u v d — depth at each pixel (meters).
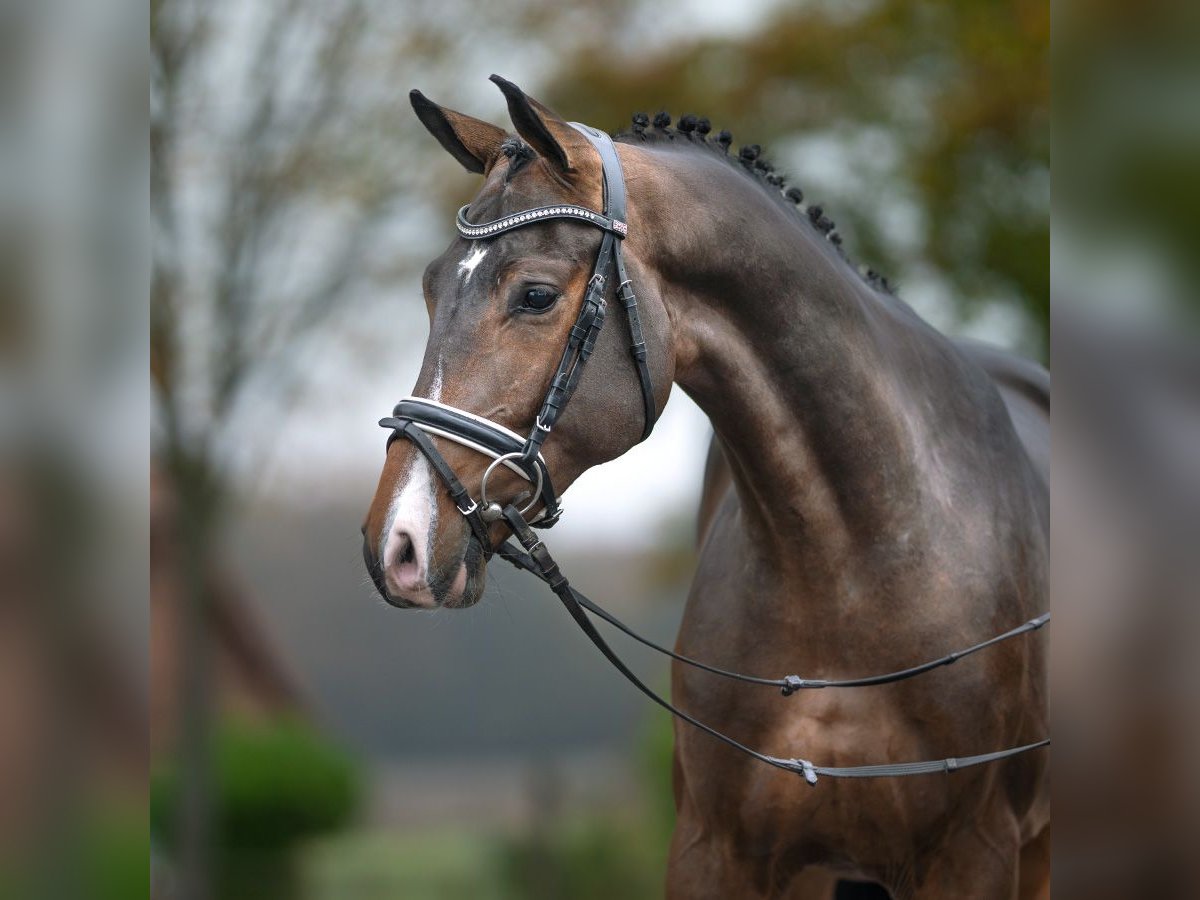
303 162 13.93
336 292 14.25
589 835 21.27
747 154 5.67
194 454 13.88
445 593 4.41
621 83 16.12
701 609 5.66
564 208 4.64
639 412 4.77
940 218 16.09
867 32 16.12
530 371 4.54
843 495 5.16
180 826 14.73
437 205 14.70
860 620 5.21
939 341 5.93
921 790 5.24
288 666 32.25
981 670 5.29
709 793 5.48
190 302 13.86
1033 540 5.72
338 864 24.55
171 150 13.54
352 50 14.01
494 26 14.64
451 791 35.31
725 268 4.98
